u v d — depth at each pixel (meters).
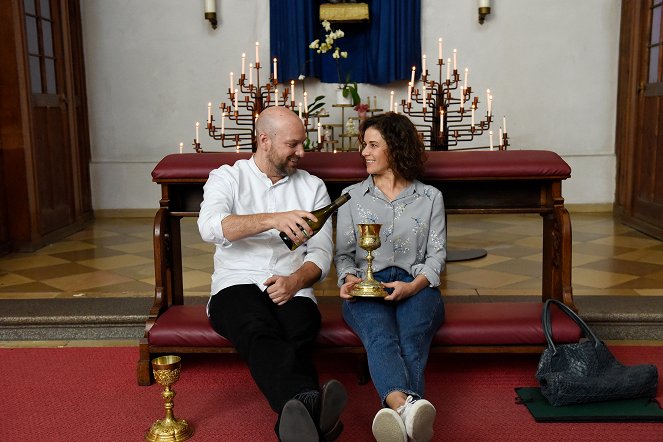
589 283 4.24
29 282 4.48
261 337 2.41
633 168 6.39
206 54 7.19
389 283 2.71
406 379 2.36
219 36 7.16
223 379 2.98
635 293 3.98
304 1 6.86
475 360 3.19
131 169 7.29
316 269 2.72
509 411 2.63
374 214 2.89
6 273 4.76
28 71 5.55
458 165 3.06
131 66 7.20
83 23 7.13
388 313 2.68
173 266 3.29
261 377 2.29
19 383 2.97
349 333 2.83
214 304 2.72
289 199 2.88
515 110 7.18
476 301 3.90
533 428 2.48
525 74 7.13
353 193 2.95
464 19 7.09
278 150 2.77
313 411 2.09
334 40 7.11
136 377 3.02
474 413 2.61
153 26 7.16
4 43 5.38
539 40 7.09
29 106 5.55
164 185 3.18
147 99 7.25
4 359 3.28
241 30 7.14
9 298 4.05
